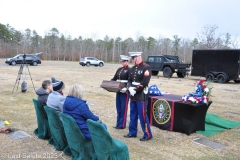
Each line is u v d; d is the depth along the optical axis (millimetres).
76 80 13227
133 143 4008
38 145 3764
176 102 4465
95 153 2900
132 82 4199
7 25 52719
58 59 53906
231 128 4988
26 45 54281
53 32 58312
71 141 3082
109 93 8945
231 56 13930
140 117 4105
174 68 16469
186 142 4098
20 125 4758
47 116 3795
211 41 26547
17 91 8727
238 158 3543
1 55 48188
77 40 59219
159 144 3986
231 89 11648
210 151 3768
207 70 14969
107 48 58469
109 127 4879
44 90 3893
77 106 3039
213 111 6531
